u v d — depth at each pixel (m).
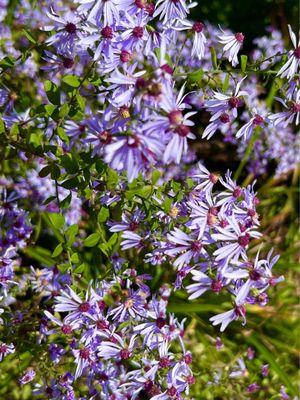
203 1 0.51
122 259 0.28
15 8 0.34
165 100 0.20
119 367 0.28
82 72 0.29
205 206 0.24
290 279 0.45
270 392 0.38
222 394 0.36
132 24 0.23
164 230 0.25
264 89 0.41
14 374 0.34
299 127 0.47
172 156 0.20
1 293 0.29
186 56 0.33
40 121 0.28
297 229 0.48
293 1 0.50
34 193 0.33
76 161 0.23
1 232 0.30
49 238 0.39
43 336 0.28
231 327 0.40
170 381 0.26
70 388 0.27
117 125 0.21
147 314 0.26
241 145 0.43
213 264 0.24
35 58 0.32
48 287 0.29
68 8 0.33
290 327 0.44
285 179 0.47
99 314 0.25
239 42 0.26
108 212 0.24
